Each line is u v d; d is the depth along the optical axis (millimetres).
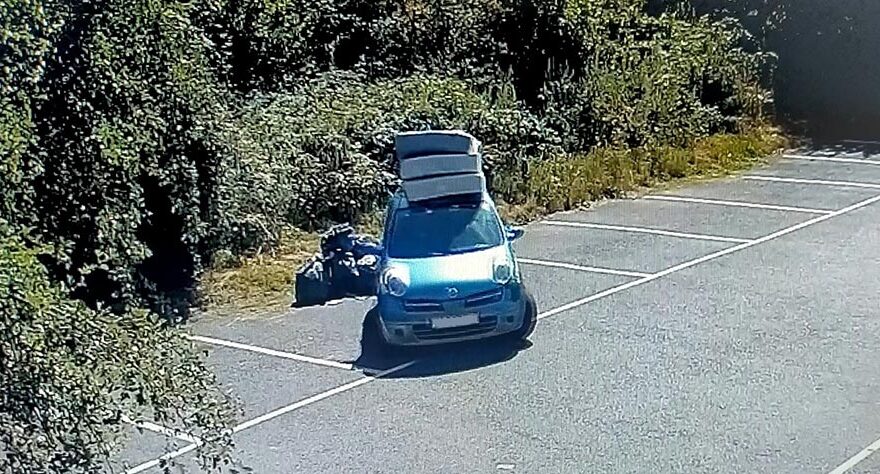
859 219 17344
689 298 13570
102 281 12094
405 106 19484
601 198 19969
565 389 10734
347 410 10578
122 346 5469
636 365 11281
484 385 10992
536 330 12594
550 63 22906
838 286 13773
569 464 9047
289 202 17250
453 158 12914
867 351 11344
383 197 18125
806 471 8641
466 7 23344
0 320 4852
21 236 5461
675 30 25562
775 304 13141
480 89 21891
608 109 22297
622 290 14102
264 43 21234
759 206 18703
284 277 15312
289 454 9609
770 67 25844
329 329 13180
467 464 9188
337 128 18594
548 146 20922
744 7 26734
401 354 12148
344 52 22828
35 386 5027
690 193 20094
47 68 10867
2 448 5176
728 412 9914
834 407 9891
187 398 5820
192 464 9398
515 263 12312
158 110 13312
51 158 11180
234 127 15938
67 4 10930
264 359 12234
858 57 25281
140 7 12594
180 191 14172
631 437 9508
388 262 12234
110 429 6176
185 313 14094
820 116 25562
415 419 10242
